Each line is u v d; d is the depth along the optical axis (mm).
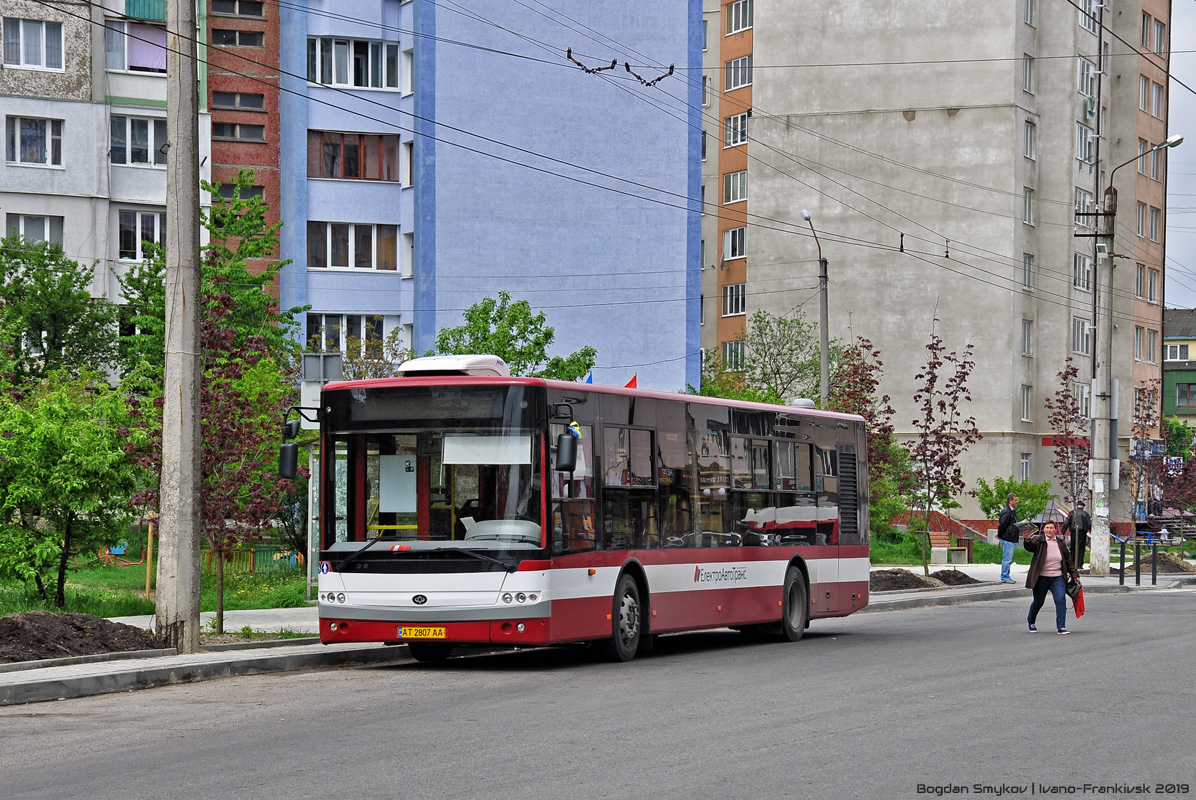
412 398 16578
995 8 64312
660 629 18141
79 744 10906
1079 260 67438
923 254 64875
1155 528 59125
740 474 20156
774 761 9891
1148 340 77500
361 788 8906
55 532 21297
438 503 16391
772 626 21188
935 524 53031
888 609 29484
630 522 17703
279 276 51875
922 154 65188
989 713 12469
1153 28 77438
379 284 51938
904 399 64750
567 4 52781
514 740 10875
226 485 18625
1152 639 21156
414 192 51375
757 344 59625
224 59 56094
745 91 71250
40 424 20906
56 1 47406
